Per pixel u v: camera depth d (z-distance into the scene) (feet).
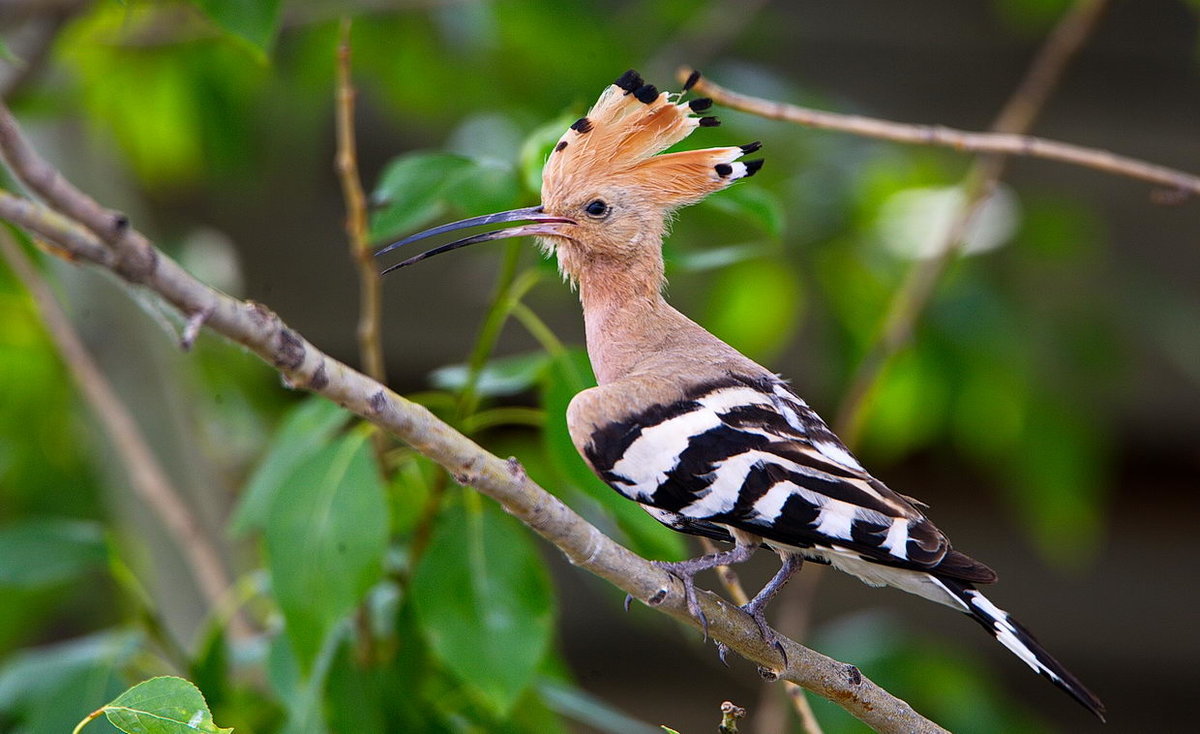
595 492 21.09
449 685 24.31
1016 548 43.93
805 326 40.70
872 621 28.94
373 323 22.44
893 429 35.78
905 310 29.53
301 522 20.62
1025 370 34.35
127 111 38.81
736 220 33.01
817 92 37.63
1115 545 43.50
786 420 20.42
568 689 25.45
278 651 22.40
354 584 20.31
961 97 43.50
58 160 34.04
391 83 37.60
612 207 22.06
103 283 32.71
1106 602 43.52
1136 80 42.86
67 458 35.99
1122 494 43.45
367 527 20.56
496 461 16.05
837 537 19.08
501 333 41.63
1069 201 37.01
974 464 43.75
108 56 37.06
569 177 22.07
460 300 41.52
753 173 22.06
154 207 42.29
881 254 34.06
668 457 19.97
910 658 28.27
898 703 18.98
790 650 18.48
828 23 42.96
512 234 21.98
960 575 18.69
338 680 22.34
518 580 21.54
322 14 34.60
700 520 19.99
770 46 39.81
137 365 32.83
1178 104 42.86
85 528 24.38
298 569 20.40
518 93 37.32
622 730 24.54
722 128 31.89
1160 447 43.09
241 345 13.71
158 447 32.68
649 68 35.88
